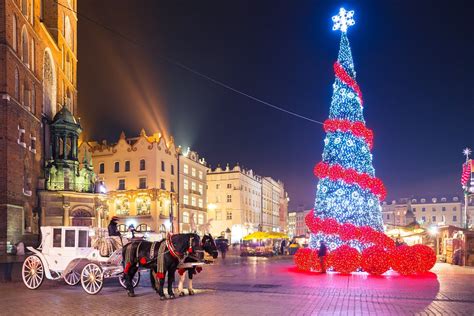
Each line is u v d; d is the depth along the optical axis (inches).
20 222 1459.2
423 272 905.5
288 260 1534.2
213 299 581.9
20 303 553.9
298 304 538.6
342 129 1006.4
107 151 2883.9
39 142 1692.9
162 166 2856.8
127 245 629.6
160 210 2765.7
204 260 633.6
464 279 829.8
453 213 6284.5
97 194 1795.0
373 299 580.7
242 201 4069.9
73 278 708.0
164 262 594.6
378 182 995.9
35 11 1690.5
